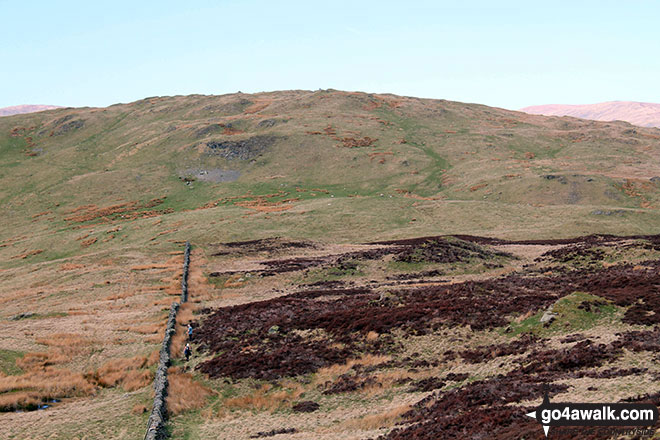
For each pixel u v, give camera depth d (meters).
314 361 36.06
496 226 103.50
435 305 41.66
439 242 77.12
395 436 22.25
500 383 25.47
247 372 35.62
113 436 27.64
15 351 43.16
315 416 28.14
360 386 31.14
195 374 36.94
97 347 45.06
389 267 70.19
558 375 24.73
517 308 38.06
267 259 84.69
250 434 26.31
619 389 20.84
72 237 112.00
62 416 30.98
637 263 55.97
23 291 72.12
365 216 112.31
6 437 27.80
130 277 74.62
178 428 28.14
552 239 90.75
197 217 116.25
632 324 29.34
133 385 36.41
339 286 62.50
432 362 32.38
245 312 50.97
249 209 123.88
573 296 34.84
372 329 39.09
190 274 74.12
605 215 105.06
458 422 21.75
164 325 50.25
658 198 124.19
